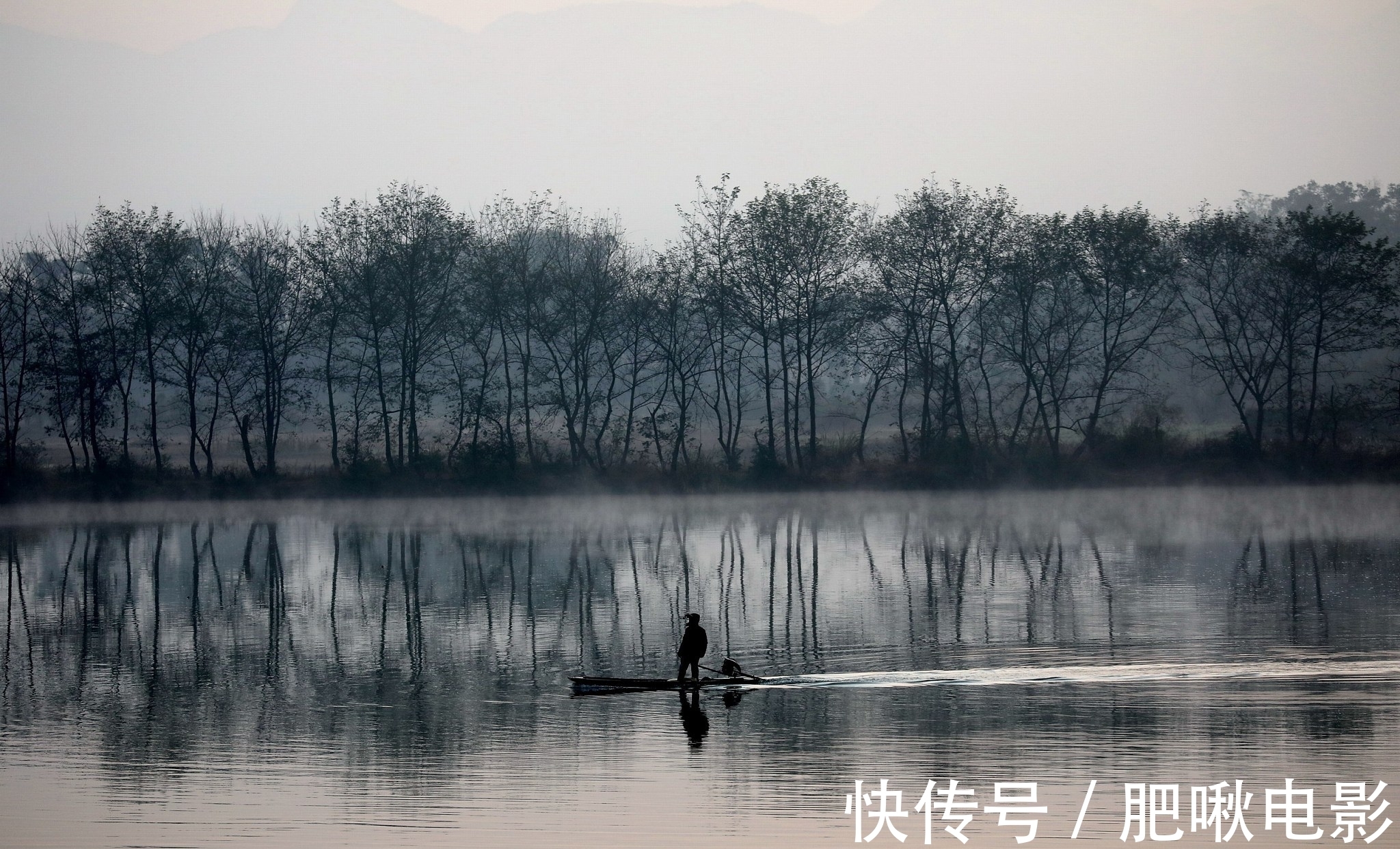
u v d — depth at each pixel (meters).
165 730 28.03
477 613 44.06
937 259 99.00
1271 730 26.27
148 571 58.16
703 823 21.53
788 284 100.12
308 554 65.00
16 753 26.31
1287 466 97.00
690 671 33.22
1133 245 96.31
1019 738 26.03
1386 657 33.22
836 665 33.72
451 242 98.38
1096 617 40.44
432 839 20.97
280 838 21.11
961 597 45.53
